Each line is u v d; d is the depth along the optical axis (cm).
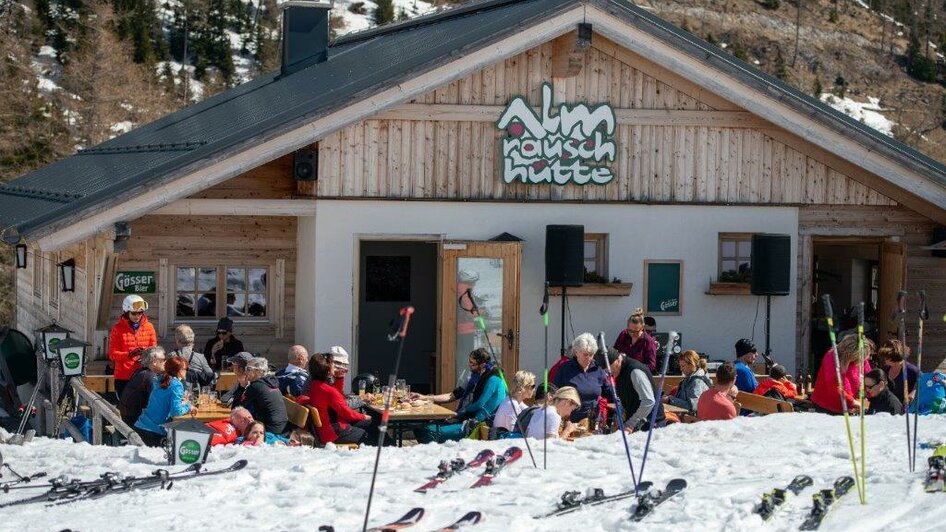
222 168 1664
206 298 1914
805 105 1844
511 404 1222
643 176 1870
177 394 1246
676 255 1883
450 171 1812
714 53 1827
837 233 1927
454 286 1808
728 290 1883
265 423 1241
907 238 1944
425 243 2178
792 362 1923
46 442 1182
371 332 2166
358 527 763
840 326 2375
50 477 1005
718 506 760
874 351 1589
